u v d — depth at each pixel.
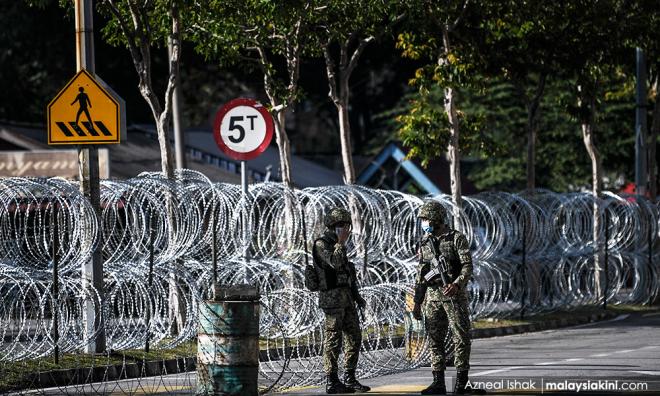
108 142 55.59
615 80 112.88
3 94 154.50
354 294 47.19
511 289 80.56
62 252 54.50
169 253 58.69
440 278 45.59
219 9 69.50
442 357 46.06
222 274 59.97
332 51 162.38
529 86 139.38
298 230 63.69
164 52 161.12
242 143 60.06
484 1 78.69
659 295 96.75
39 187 51.12
